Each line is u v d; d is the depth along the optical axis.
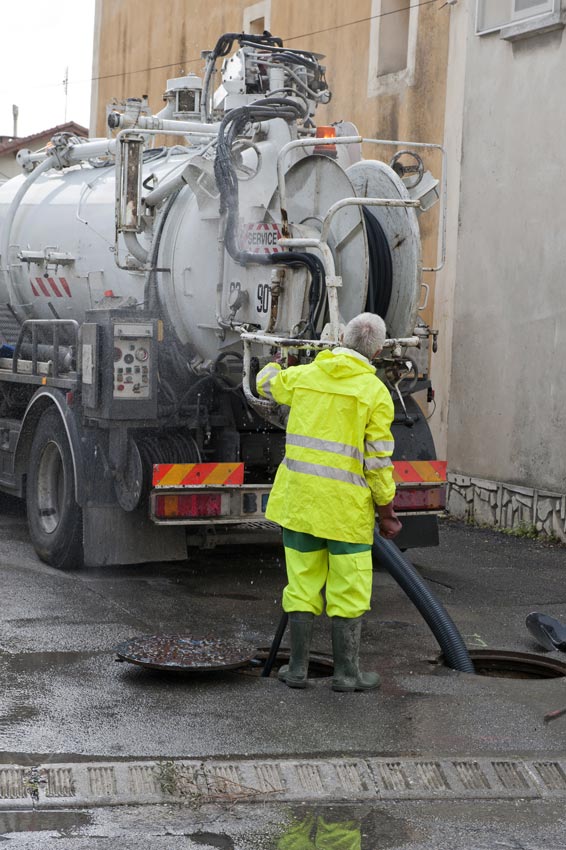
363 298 10.51
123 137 12.20
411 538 12.63
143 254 12.42
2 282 15.90
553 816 6.60
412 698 8.50
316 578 8.73
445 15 18.31
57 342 13.06
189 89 15.41
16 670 8.81
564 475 15.52
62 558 12.55
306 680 8.73
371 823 6.39
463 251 17.56
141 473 11.64
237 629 10.39
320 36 22.23
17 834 6.07
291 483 8.63
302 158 11.04
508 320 16.59
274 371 9.06
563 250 15.59
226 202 11.16
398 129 19.66
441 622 9.53
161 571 12.84
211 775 6.79
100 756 7.05
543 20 15.69
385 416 8.52
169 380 12.17
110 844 5.99
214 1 26.39
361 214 10.49
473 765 7.14
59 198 15.08
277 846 6.04
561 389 15.59
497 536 16.09
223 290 11.42
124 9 31.09
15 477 13.81
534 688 8.88
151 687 8.52
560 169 15.64
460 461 17.59
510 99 16.62
